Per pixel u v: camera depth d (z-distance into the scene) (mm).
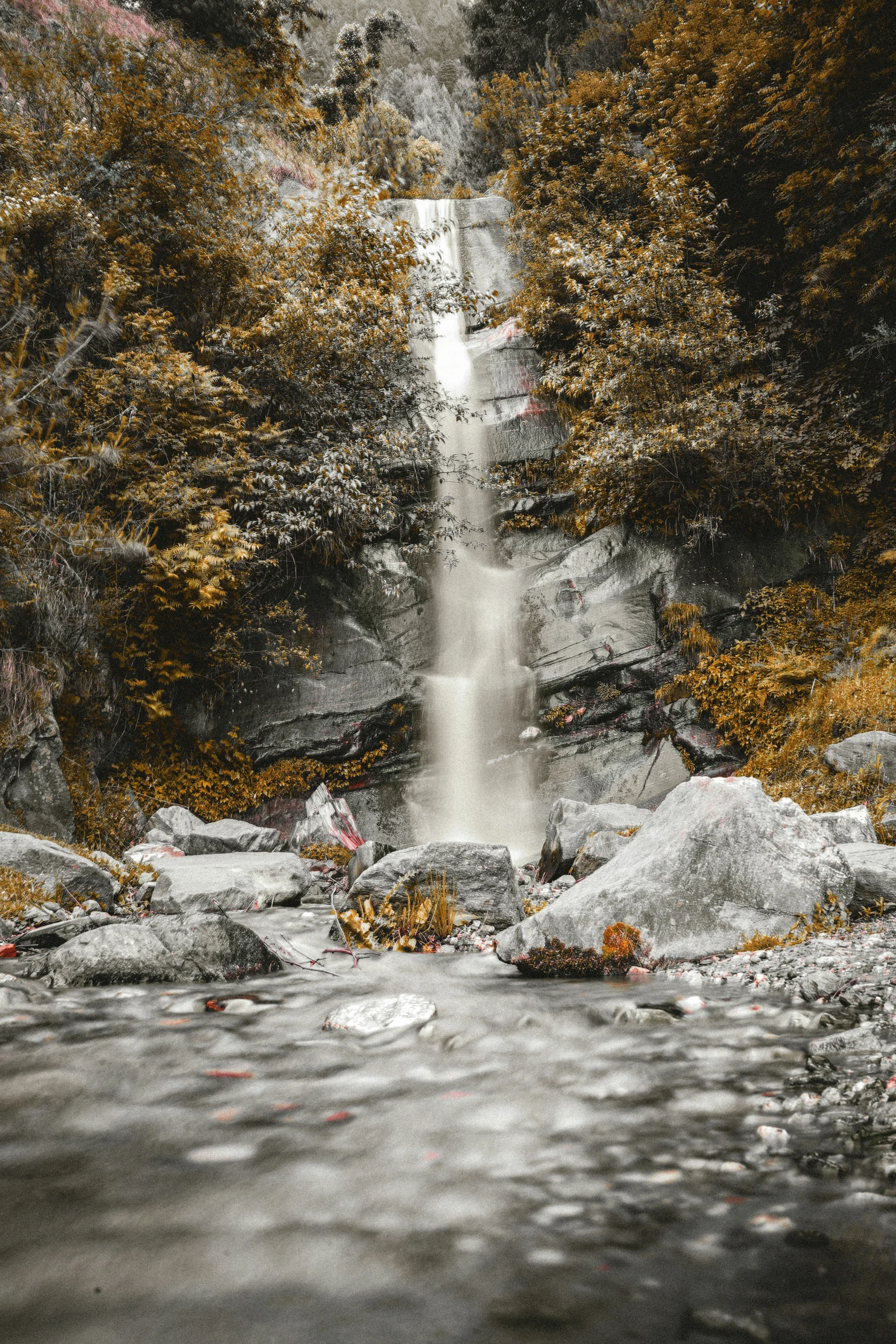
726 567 10883
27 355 8312
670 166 12797
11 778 7492
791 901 4465
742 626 10656
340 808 9500
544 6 24203
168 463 9211
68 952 4148
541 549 12125
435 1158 2166
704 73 14703
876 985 3484
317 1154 2215
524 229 15617
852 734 8422
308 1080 2783
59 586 8281
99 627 8727
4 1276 1676
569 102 16359
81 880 6164
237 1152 2242
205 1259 1730
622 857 4898
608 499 11477
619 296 11445
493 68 25875
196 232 10445
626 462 10766
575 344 13492
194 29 17625
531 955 4355
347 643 10602
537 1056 2953
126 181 10117
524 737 10758
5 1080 2801
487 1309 1517
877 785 7445
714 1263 1632
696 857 4504
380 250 12188
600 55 19938
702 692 10125
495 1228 1805
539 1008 3562
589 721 10789
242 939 4375
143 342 9281
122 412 8680
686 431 10562
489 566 12008
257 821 9750
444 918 5199
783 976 3795
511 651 11188
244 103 12867
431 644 11180
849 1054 2793
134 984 4102
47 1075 2846
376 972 4410
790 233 12141
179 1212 1928
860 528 10969
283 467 9922
